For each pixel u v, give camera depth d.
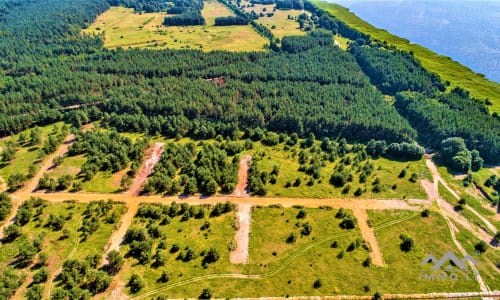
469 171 137.62
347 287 91.62
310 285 92.00
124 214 114.81
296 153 147.12
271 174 132.25
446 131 152.88
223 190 124.88
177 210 115.12
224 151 142.75
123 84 198.38
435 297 90.00
